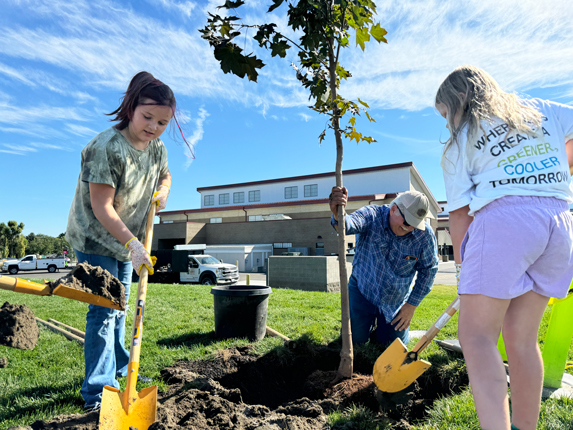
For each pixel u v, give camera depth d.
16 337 1.64
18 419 2.01
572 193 1.61
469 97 1.68
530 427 1.57
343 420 2.07
